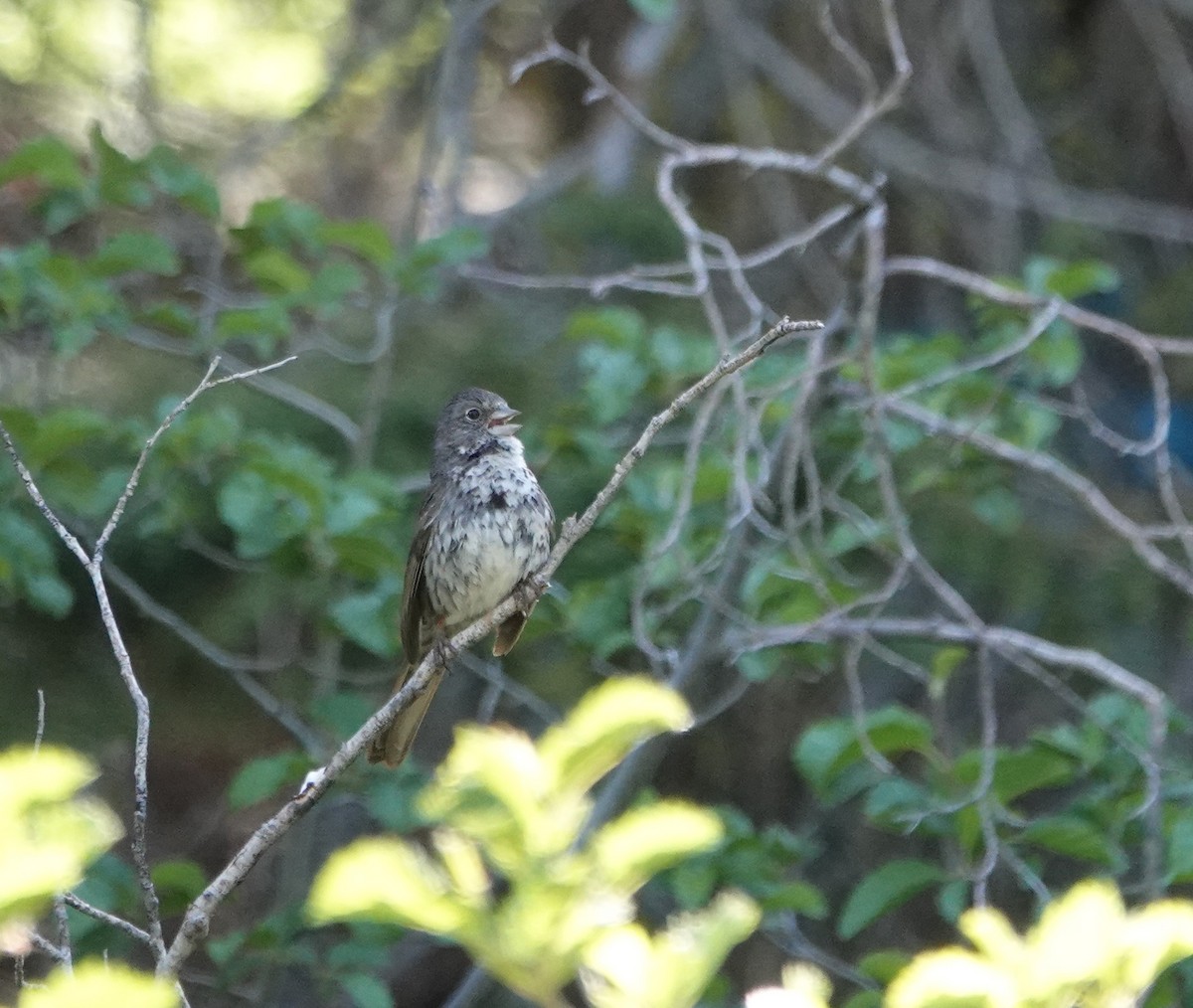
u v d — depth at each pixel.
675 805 4.00
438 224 15.91
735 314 16.08
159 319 11.14
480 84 18.89
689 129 17.91
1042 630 14.14
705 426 10.16
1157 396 10.52
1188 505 15.17
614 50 18.48
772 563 10.38
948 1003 3.95
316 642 14.10
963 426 11.06
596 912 3.62
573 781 3.66
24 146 10.89
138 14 16.06
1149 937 3.96
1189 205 18.00
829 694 15.07
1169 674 14.14
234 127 18.00
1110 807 9.17
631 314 11.85
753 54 16.88
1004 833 9.37
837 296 13.70
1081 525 14.45
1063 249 16.80
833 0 16.92
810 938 14.56
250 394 13.60
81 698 12.77
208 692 13.59
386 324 11.88
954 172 16.56
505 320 14.55
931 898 14.59
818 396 11.07
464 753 3.65
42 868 3.51
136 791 6.56
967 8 16.91
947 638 11.09
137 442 10.66
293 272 11.34
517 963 3.60
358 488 10.71
